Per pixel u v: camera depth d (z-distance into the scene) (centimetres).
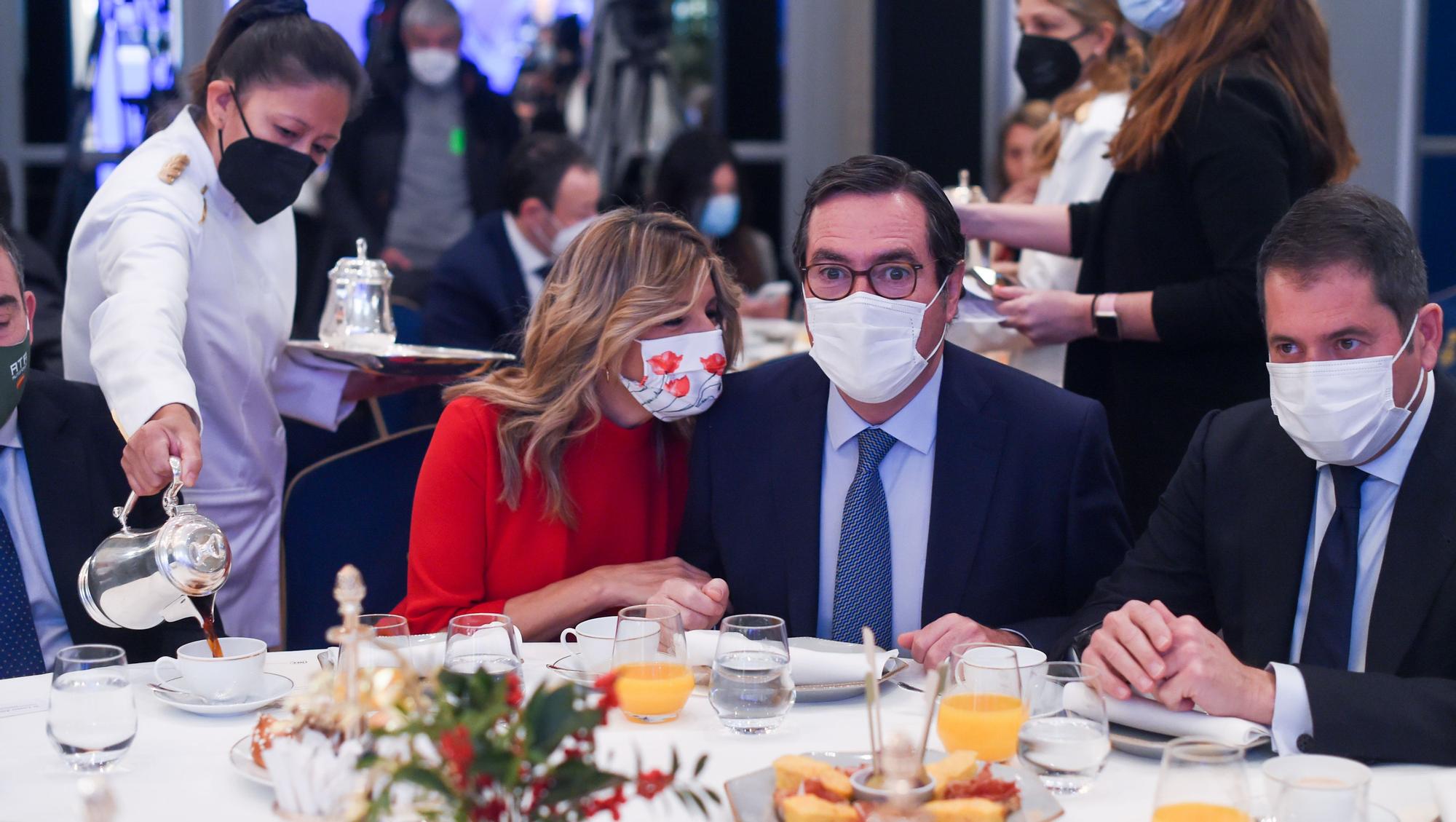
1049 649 187
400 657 104
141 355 212
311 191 532
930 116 562
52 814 130
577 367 213
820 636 204
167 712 162
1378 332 163
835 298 195
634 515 224
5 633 200
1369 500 174
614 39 580
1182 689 149
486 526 217
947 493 200
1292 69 245
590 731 101
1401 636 164
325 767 117
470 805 96
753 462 209
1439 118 501
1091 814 131
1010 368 211
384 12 508
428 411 349
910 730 155
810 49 602
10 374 199
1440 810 129
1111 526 203
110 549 174
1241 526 184
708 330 212
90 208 242
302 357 273
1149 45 281
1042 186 317
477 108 522
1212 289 241
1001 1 545
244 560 267
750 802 124
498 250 409
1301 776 119
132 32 538
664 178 498
